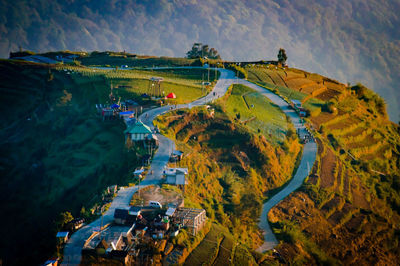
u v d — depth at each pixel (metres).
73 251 73.06
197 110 144.00
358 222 114.25
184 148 121.12
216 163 124.69
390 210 132.12
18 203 114.94
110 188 94.12
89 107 155.25
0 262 88.75
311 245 98.69
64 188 115.19
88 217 83.44
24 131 151.00
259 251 93.62
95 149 126.56
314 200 118.75
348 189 130.12
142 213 84.88
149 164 107.38
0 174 129.38
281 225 103.88
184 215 85.81
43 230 101.44
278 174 129.88
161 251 76.81
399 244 113.00
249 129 143.50
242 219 104.06
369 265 101.50
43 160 132.50
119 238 76.25
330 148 154.12
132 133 117.62
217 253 83.06
